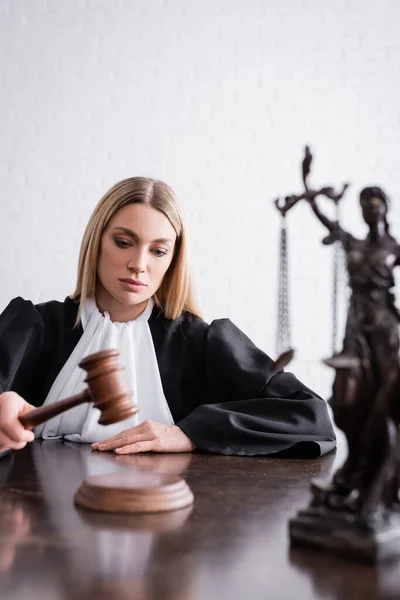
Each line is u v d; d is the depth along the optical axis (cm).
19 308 201
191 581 68
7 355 190
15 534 83
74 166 362
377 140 361
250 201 360
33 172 361
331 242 80
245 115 363
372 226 79
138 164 362
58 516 91
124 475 103
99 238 195
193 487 113
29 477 121
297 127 362
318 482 80
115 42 365
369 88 363
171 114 363
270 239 359
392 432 76
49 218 360
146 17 366
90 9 366
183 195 361
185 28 365
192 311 210
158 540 81
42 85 364
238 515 93
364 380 76
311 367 352
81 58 364
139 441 155
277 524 89
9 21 366
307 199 82
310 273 357
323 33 363
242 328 356
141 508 93
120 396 100
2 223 359
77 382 194
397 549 74
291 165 361
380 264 77
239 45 364
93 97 363
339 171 360
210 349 201
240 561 73
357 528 74
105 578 68
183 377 202
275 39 364
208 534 84
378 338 76
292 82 363
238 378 194
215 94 363
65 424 190
